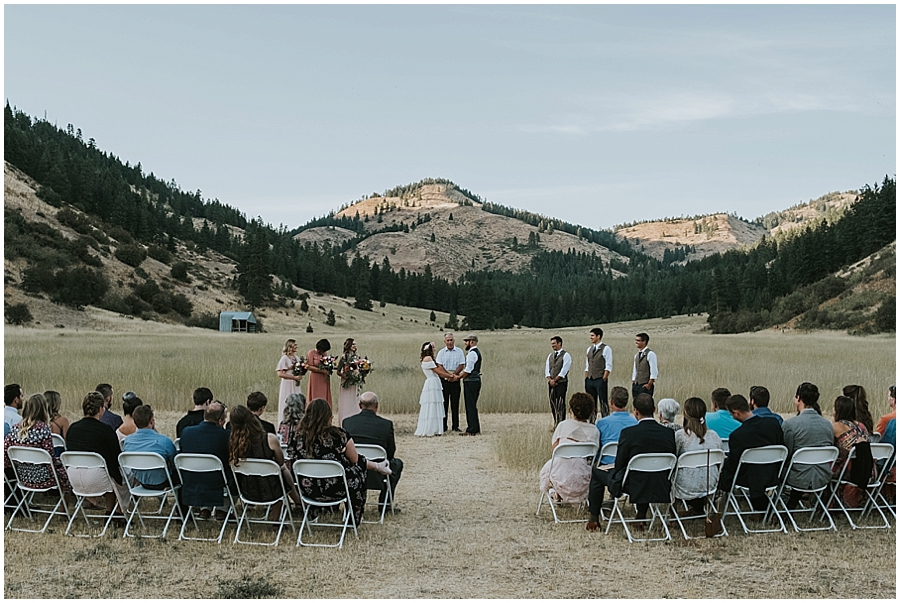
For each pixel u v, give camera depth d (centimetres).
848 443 718
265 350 2989
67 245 9306
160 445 712
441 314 14862
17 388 850
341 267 16938
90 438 708
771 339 4588
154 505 819
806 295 8106
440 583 566
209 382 1741
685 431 710
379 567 604
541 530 716
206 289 10850
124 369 1897
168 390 1631
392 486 778
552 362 1355
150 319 8594
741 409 738
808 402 738
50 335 4300
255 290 10938
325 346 1241
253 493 676
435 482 947
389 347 3388
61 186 12606
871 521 739
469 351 1347
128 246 10469
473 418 1338
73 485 693
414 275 17762
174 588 554
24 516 753
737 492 779
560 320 15850
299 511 770
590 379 1316
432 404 1334
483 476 984
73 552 640
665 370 2078
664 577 579
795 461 696
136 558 625
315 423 684
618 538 688
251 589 550
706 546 661
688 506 765
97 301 8256
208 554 638
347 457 695
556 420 1346
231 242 17500
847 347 3378
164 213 16175
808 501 812
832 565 608
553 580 573
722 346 3466
